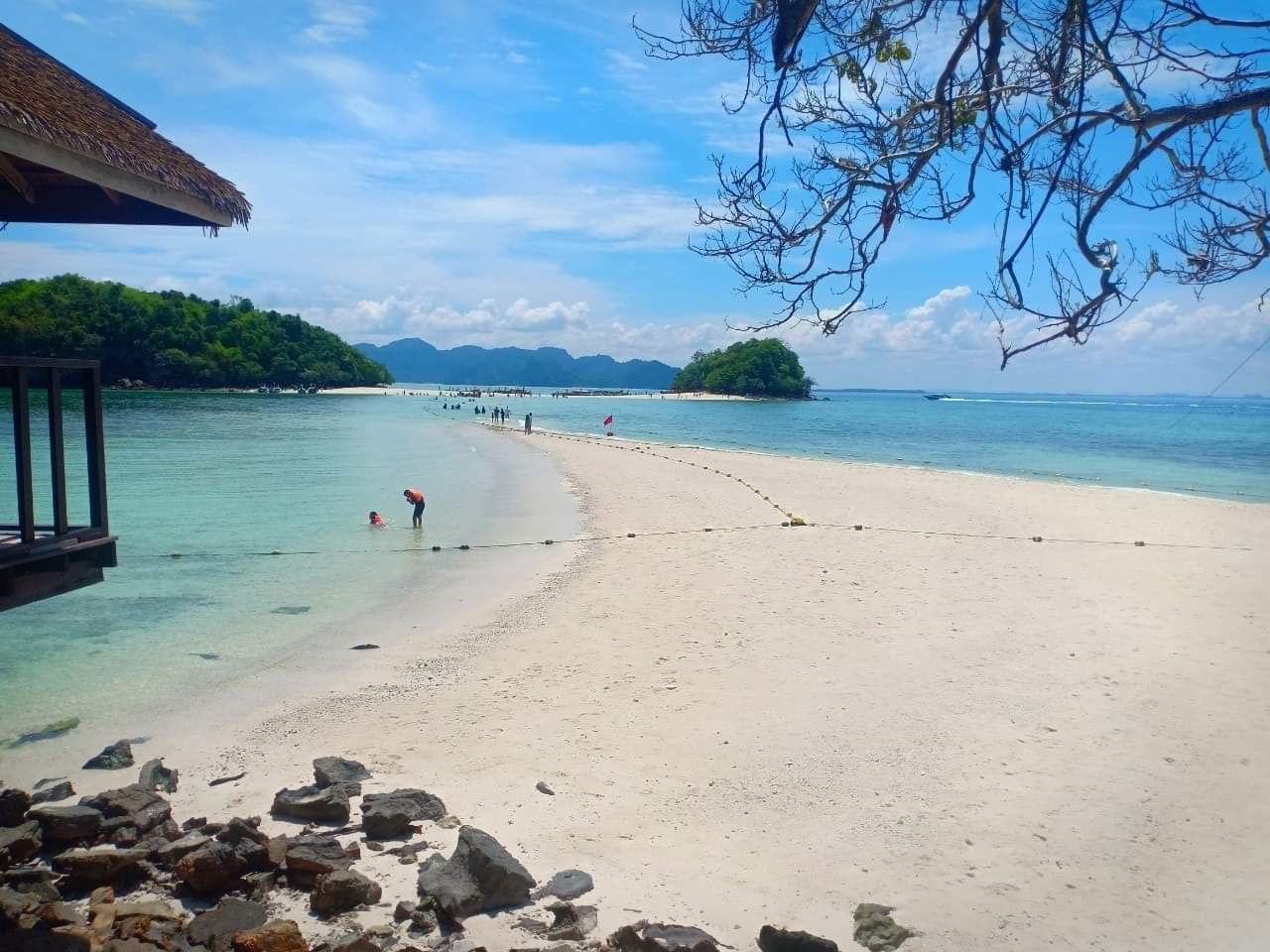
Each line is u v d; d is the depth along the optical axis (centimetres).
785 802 591
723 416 9844
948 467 3734
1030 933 445
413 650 965
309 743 696
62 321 12800
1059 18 344
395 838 530
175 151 576
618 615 1102
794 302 371
